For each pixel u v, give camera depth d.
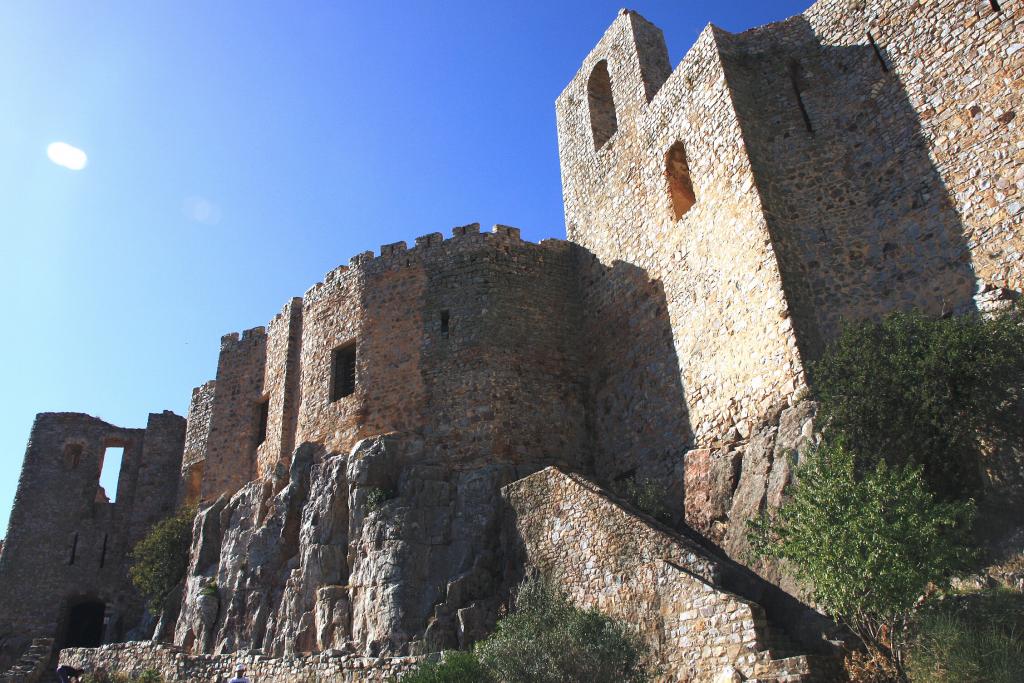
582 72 32.50
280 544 27.78
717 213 23.11
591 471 26.69
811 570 13.35
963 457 15.50
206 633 27.81
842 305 20.23
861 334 17.31
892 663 12.92
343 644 23.56
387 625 22.67
